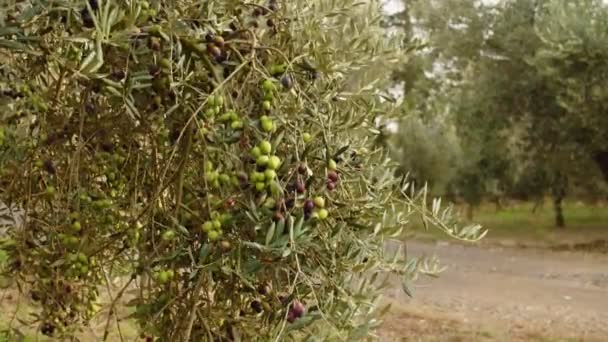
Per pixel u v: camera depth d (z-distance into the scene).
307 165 1.93
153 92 1.96
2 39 1.77
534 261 12.91
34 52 1.82
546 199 22.42
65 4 1.76
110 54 1.91
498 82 14.46
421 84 18.11
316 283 1.94
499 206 20.69
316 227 1.92
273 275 1.90
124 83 1.83
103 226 2.37
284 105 1.93
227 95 1.95
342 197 2.04
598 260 13.10
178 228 1.95
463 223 2.79
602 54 12.32
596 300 9.27
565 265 12.46
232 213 1.90
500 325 7.60
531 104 14.22
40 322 2.88
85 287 2.76
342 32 2.16
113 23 1.69
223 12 2.02
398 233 2.08
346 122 2.07
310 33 2.04
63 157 2.37
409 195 2.54
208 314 2.00
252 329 1.98
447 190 19.70
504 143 14.98
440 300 8.84
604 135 13.11
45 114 2.26
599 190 15.62
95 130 2.25
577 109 12.77
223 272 1.93
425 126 19.28
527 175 17.12
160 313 2.01
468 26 15.13
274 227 1.74
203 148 1.92
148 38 1.91
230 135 1.88
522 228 18.11
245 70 1.98
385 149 2.50
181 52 1.93
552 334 7.33
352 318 1.95
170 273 2.00
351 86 2.22
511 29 14.61
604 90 12.40
